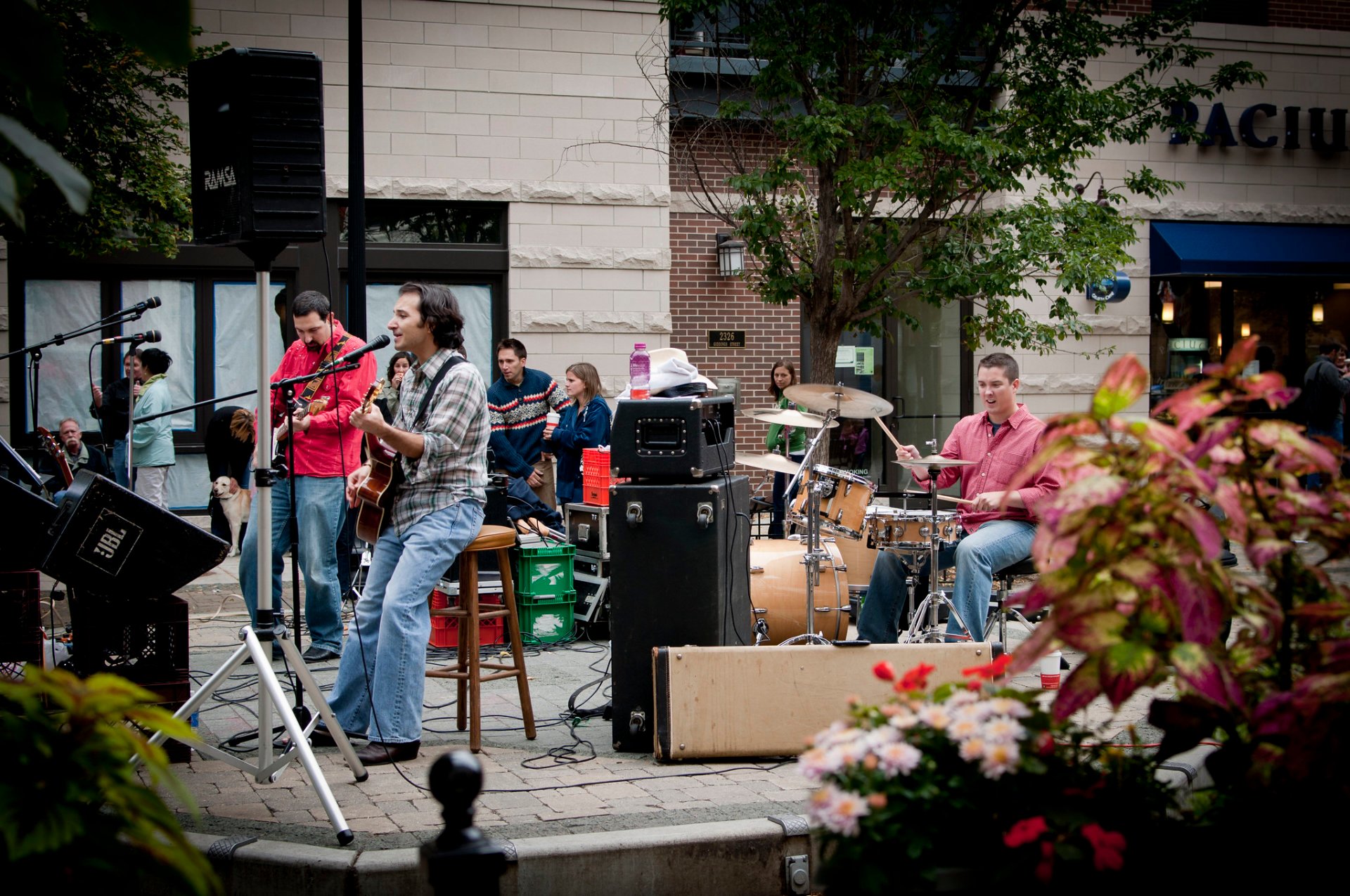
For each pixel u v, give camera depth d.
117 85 8.07
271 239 4.50
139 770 4.67
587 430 8.59
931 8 9.97
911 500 14.38
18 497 4.70
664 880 3.77
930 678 4.88
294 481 4.93
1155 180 10.48
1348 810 2.42
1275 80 14.85
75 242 8.66
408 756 4.91
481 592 7.57
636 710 5.02
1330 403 12.62
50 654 5.65
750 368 13.79
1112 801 2.47
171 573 4.57
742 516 5.48
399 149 11.76
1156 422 2.44
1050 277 13.92
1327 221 15.04
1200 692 2.23
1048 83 9.94
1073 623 2.31
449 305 5.12
